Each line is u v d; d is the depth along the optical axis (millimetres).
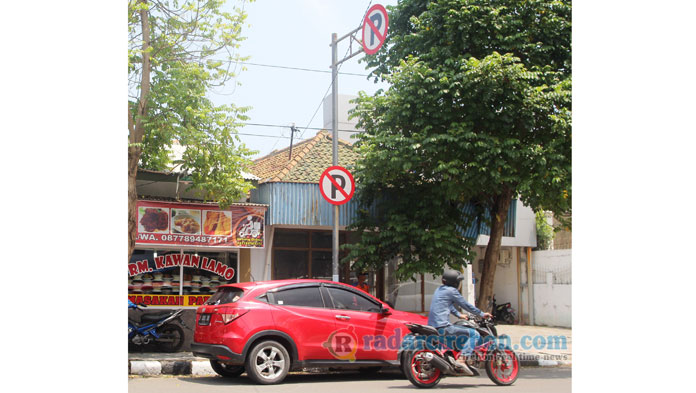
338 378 10750
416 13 14461
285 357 9570
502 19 12984
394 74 12961
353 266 14445
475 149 12500
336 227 12094
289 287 9953
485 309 14219
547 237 22594
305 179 15023
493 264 14398
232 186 13016
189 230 13188
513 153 12289
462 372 9352
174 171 13852
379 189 14609
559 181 12359
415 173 14391
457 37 13102
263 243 13922
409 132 13289
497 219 14461
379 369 11805
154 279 13516
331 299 10156
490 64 12070
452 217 14695
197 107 12797
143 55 12047
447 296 9484
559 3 13328
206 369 11219
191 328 13609
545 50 13273
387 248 14352
